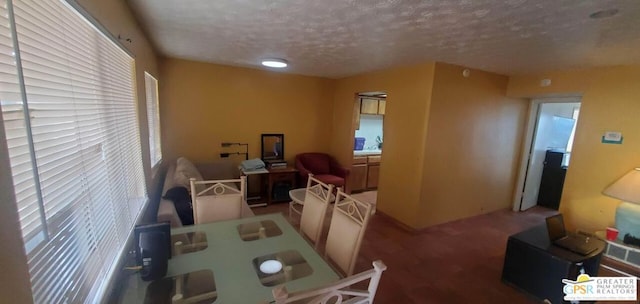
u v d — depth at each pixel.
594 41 2.09
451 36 2.15
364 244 3.06
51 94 0.91
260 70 4.30
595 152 2.99
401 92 3.54
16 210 0.66
